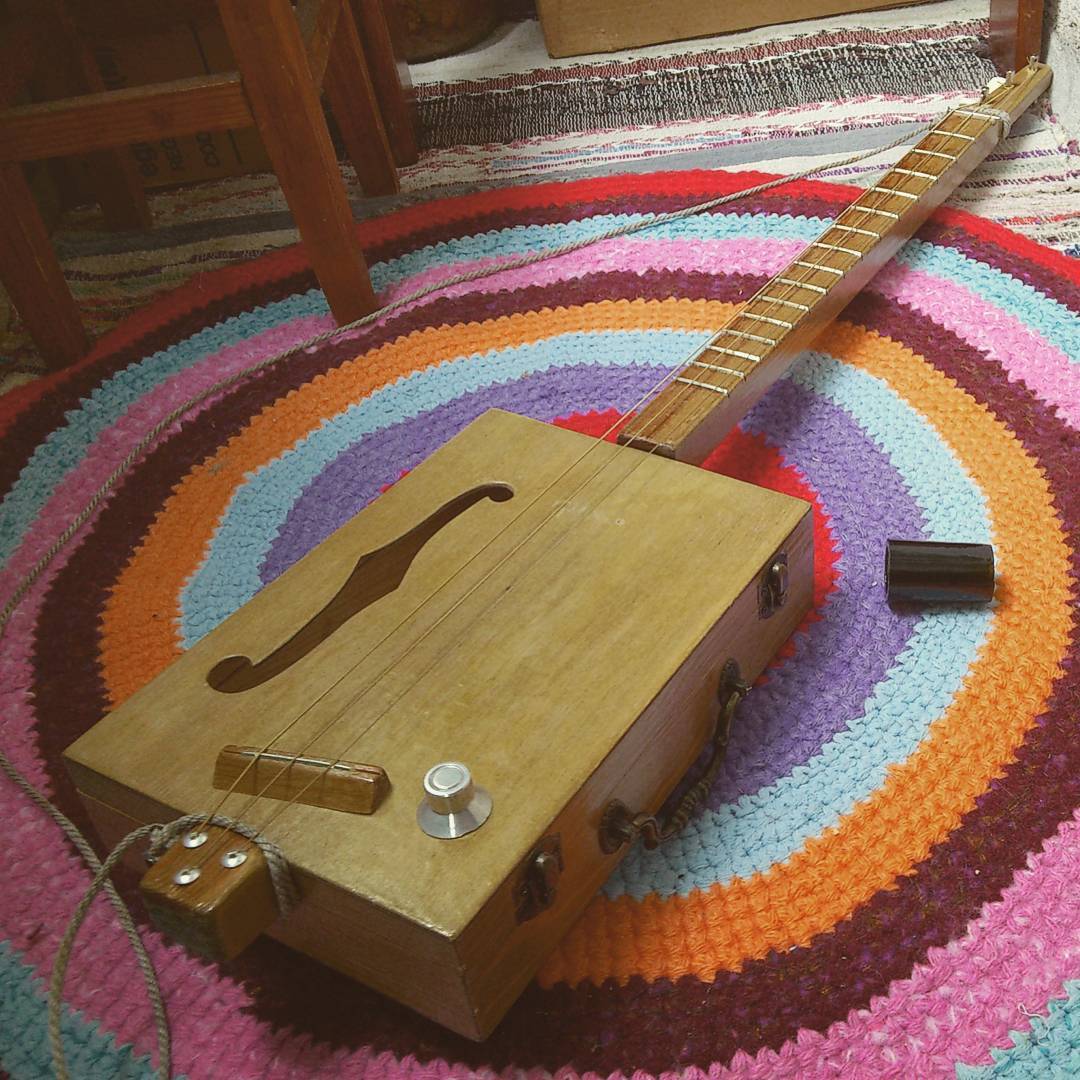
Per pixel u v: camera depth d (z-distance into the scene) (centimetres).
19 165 135
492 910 67
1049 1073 70
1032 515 108
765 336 111
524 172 178
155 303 156
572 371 133
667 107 190
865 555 107
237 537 118
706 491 93
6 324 159
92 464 131
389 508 94
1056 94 169
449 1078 75
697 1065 73
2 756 98
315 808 71
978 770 87
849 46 197
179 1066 77
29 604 114
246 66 125
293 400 135
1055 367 124
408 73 193
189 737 77
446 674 79
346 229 138
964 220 148
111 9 163
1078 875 80
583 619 82
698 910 82
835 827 85
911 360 128
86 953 84
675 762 84
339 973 81
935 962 76
